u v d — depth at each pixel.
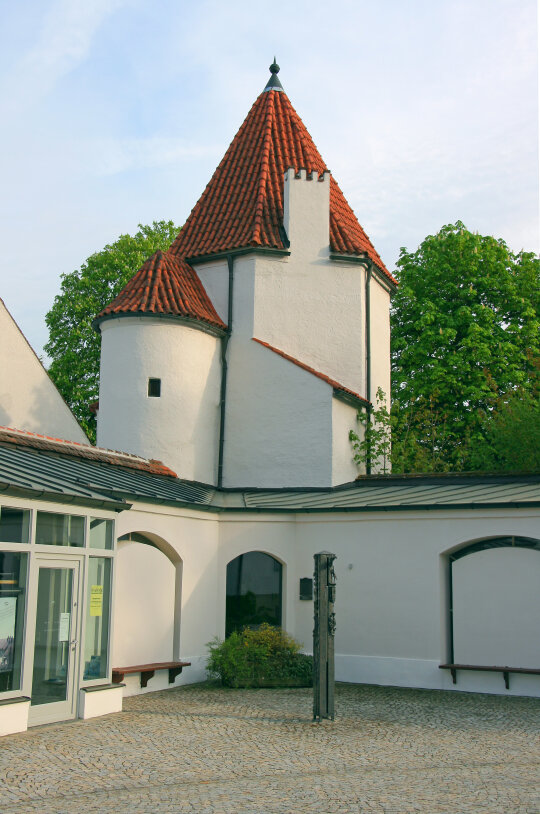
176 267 22.30
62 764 9.27
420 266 32.22
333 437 20.50
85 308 33.81
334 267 22.83
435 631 16.03
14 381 19.98
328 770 9.20
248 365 21.64
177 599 15.99
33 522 11.39
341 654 16.91
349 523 17.33
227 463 21.31
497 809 7.63
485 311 30.20
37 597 11.45
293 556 17.83
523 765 9.46
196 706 13.34
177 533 15.97
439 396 29.88
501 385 29.53
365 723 12.06
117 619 14.35
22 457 14.36
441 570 16.25
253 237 22.06
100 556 12.91
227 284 22.44
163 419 20.23
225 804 7.77
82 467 15.92
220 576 17.36
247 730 11.42
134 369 20.44
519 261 32.28
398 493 18.33
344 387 21.80
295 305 22.36
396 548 16.72
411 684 16.06
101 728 11.38
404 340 31.20
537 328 30.27
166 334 20.58
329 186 23.11
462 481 18.83
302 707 13.31
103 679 12.84
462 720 12.35
